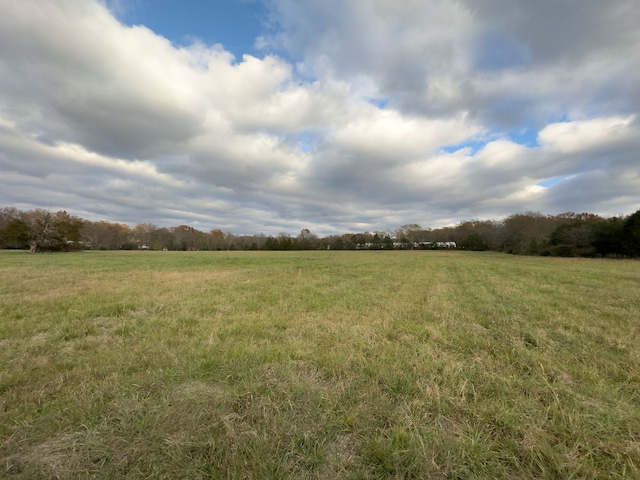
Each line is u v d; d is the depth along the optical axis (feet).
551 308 24.13
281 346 14.67
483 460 7.07
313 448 7.38
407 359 13.19
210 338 15.64
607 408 9.23
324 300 27.30
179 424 8.18
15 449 7.30
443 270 62.08
